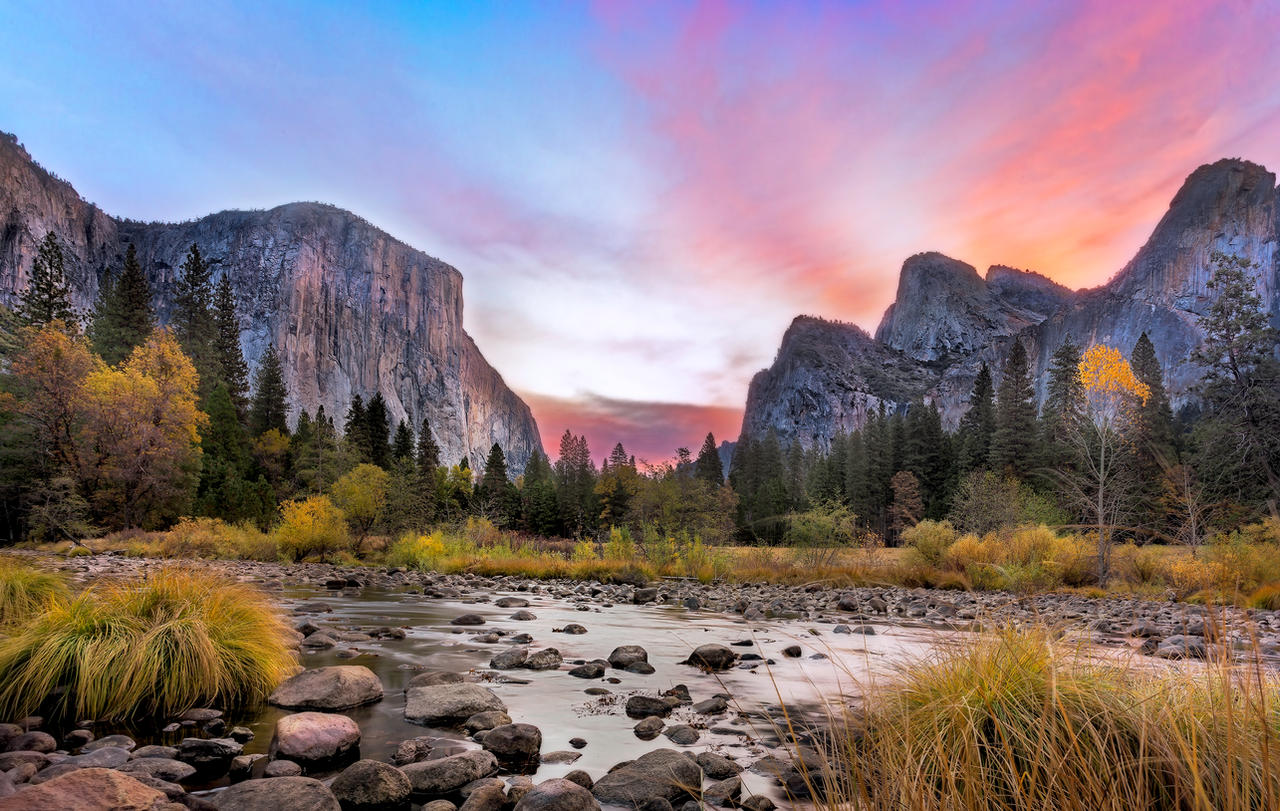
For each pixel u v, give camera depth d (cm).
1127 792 224
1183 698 287
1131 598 1340
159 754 379
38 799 252
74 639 473
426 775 350
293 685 515
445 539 2584
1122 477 1585
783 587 1717
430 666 661
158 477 3756
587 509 8100
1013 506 2270
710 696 554
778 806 317
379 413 7844
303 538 2400
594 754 407
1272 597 1115
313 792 313
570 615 1120
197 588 571
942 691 336
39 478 3519
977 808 233
